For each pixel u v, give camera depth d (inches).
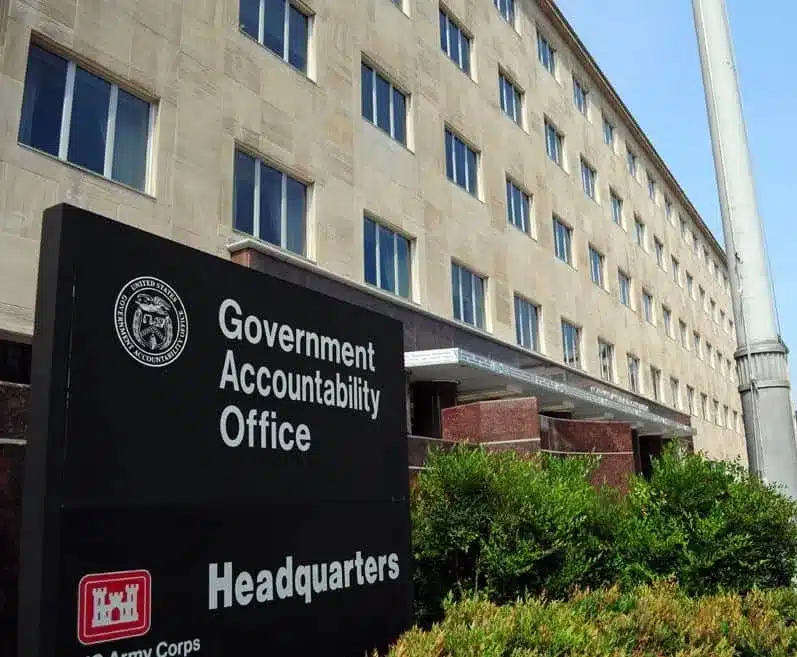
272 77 574.9
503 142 934.4
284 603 173.8
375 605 201.2
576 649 209.6
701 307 1838.1
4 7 398.0
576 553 330.3
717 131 420.2
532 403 524.1
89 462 138.5
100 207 432.5
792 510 362.6
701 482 375.6
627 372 1237.1
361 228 645.3
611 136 1386.6
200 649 152.5
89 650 132.6
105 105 453.1
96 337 143.7
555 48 1174.3
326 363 201.3
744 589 349.7
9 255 382.9
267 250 517.0
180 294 162.6
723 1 433.1
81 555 134.1
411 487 333.7
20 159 395.2
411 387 663.8
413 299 712.4
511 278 890.1
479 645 191.2
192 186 491.2
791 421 386.6
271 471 177.3
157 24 486.6
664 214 1642.5
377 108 709.9
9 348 395.5
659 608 268.5
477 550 310.7
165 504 150.9
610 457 625.6
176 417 156.7
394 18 747.4
